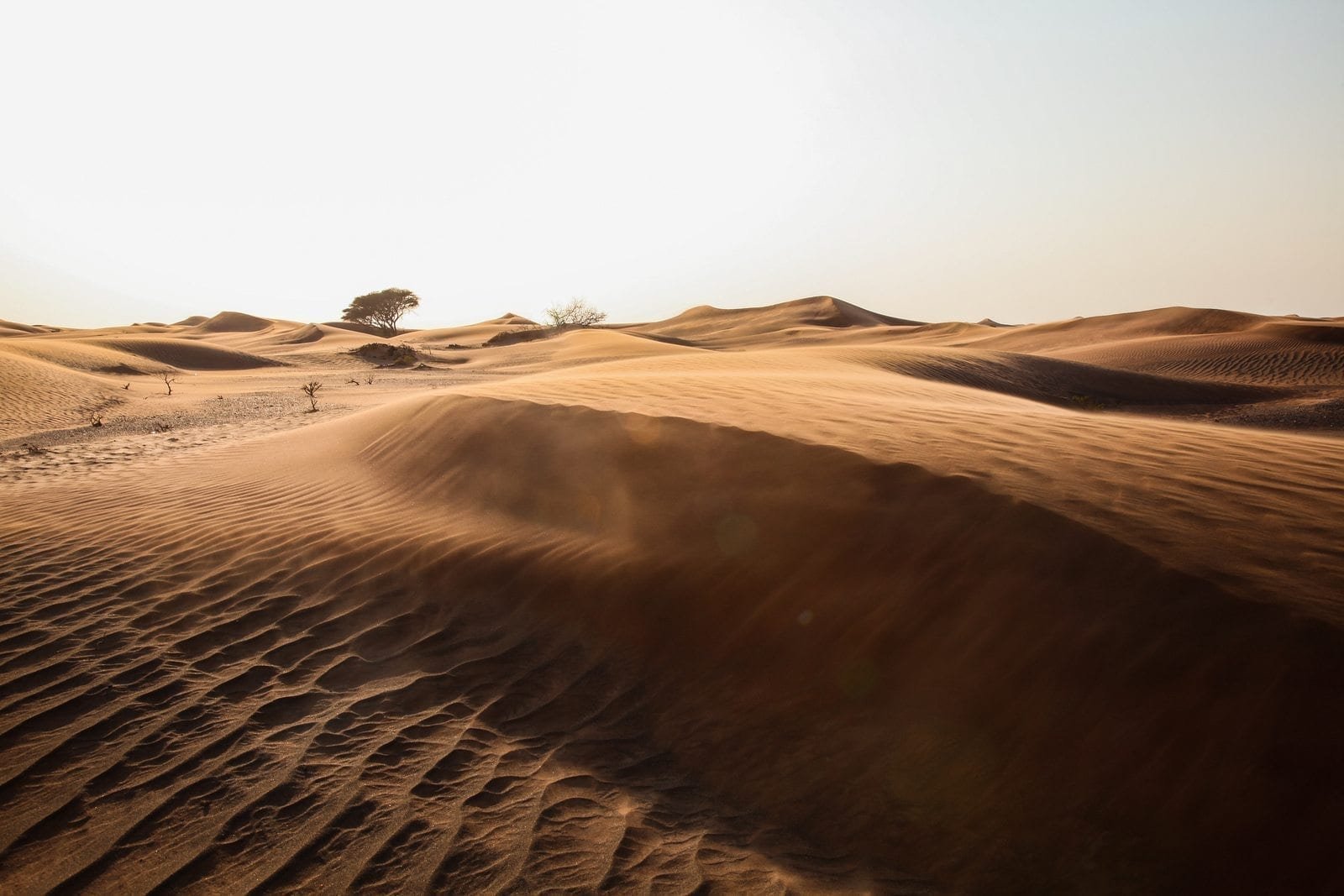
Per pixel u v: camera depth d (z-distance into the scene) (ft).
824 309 350.02
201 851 8.41
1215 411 79.05
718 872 7.97
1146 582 10.09
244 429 48.08
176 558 17.85
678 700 11.30
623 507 16.69
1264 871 6.86
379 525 18.98
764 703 10.82
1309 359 112.47
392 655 13.07
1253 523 11.45
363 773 9.82
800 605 12.14
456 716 11.21
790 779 9.45
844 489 14.47
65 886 7.93
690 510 15.64
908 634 10.85
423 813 9.00
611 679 12.01
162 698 11.80
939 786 8.79
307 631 14.01
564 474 19.26
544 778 9.75
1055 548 11.19
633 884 7.78
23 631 14.21
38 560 18.06
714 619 12.60
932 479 13.98
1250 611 9.06
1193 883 7.02
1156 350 128.47
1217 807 7.45
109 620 14.65
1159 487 13.23
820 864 8.12
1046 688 9.30
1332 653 8.16
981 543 11.80
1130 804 7.86
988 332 216.95
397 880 7.89
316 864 8.16
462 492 20.47
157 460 33.81
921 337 220.23
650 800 9.34
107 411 66.28
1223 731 7.98
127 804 9.25
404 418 28.94
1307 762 7.37
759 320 346.54
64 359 112.06
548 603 14.14
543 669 12.41
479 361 160.97
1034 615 10.21
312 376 121.39
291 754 10.27
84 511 22.74
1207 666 8.63
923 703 9.88
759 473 16.14
